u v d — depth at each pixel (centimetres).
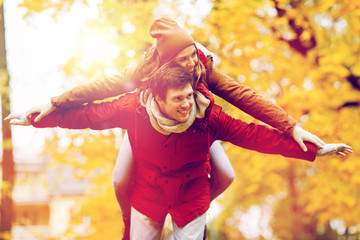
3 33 588
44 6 545
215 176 270
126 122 228
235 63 646
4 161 611
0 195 612
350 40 819
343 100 773
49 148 759
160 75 198
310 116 700
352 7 671
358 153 718
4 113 590
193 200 236
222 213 2391
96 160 732
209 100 209
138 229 245
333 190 853
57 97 230
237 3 538
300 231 1989
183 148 221
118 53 523
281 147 225
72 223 770
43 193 2914
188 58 206
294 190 1756
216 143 271
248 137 227
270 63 780
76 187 2973
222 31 582
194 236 235
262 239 2278
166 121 205
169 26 207
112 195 751
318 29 801
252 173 919
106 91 227
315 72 712
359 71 739
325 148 224
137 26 503
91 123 230
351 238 1595
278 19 704
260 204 2352
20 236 708
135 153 235
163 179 233
